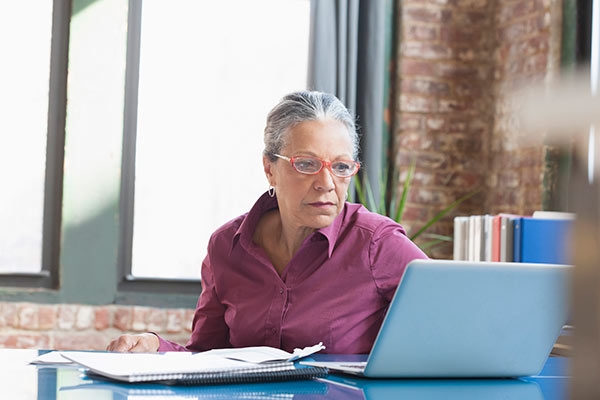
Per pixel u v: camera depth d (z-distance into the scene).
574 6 3.29
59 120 3.65
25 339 3.50
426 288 1.08
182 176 3.76
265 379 1.15
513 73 3.65
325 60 3.62
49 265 3.61
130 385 1.07
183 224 3.76
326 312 1.66
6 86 3.66
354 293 1.67
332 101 1.67
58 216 3.63
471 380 1.23
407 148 3.81
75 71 3.59
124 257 3.67
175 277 3.74
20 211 3.66
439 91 3.85
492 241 2.95
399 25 3.85
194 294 3.68
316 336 1.64
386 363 1.17
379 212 3.55
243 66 3.82
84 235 3.57
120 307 3.58
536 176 3.39
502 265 1.10
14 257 3.65
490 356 1.20
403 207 3.44
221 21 3.80
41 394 0.98
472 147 3.88
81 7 3.59
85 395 0.98
